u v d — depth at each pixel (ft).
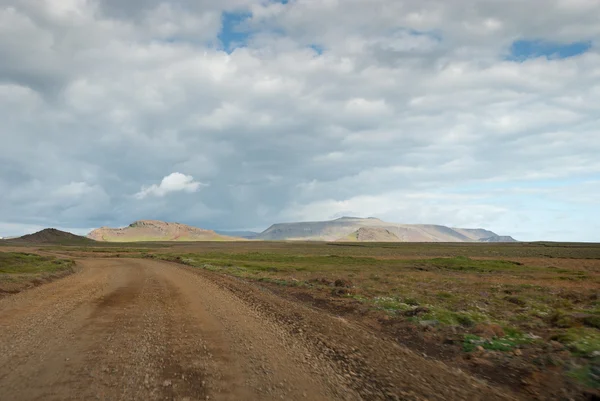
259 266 160.66
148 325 39.40
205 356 28.43
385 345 34.53
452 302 62.80
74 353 28.19
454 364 29.96
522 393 23.66
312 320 44.75
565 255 293.84
